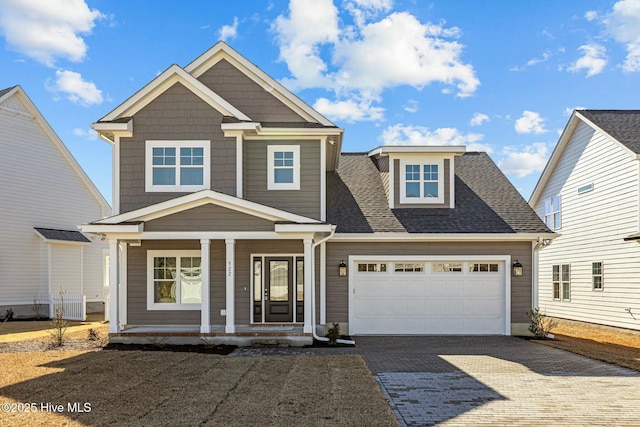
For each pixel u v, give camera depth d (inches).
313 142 616.7
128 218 526.3
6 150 831.7
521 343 555.8
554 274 904.3
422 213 650.2
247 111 628.1
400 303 621.0
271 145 615.2
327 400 301.1
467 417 279.1
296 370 386.6
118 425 254.4
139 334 531.5
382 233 609.3
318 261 607.2
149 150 588.1
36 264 872.3
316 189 611.2
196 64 628.1
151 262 591.8
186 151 589.0
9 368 391.5
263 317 598.5
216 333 526.3
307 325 528.7
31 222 871.7
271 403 294.4
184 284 593.6
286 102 628.4
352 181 725.9
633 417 280.2
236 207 527.5
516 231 618.5
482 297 623.5
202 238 528.4
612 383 360.5
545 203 959.0
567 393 331.3
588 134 791.7
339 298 613.6
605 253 740.0
